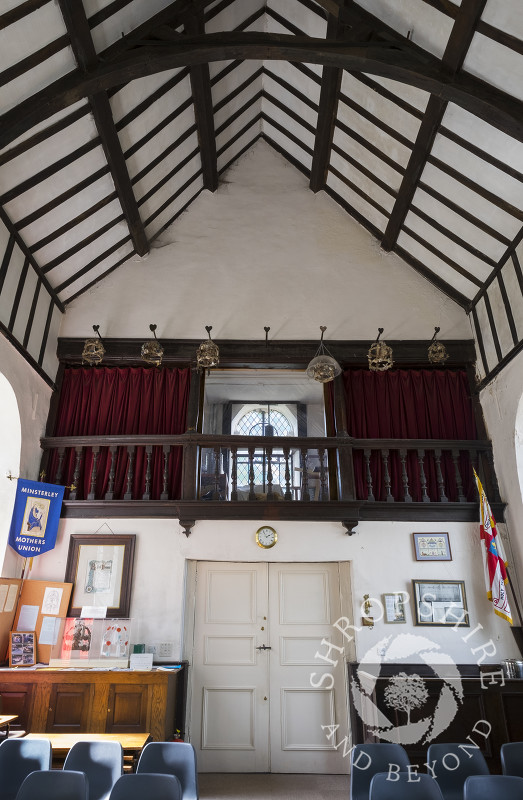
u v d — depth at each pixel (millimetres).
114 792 3629
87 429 7902
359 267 8758
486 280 7773
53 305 7988
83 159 6617
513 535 7109
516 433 7098
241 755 6730
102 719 5910
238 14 7168
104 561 7055
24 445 7055
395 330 8336
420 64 5469
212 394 10930
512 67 5121
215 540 7215
